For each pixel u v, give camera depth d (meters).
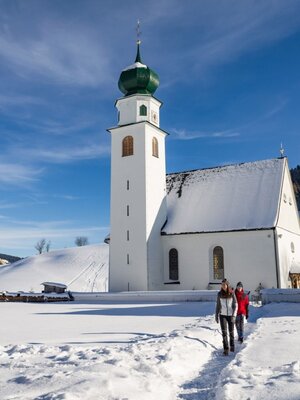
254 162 43.84
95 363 9.29
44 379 7.88
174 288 39.84
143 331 16.14
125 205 41.16
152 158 42.12
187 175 47.03
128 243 40.25
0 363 9.89
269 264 36.09
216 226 38.94
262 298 30.67
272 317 20.61
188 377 8.98
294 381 7.61
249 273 36.72
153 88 44.22
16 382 7.86
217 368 9.80
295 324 17.08
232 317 11.84
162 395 7.38
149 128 42.31
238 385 7.50
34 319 21.78
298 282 38.56
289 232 40.66
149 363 9.41
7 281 68.38
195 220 40.84
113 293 36.78
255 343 12.26
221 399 6.80
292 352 10.69
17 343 13.56
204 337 13.42
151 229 40.19
